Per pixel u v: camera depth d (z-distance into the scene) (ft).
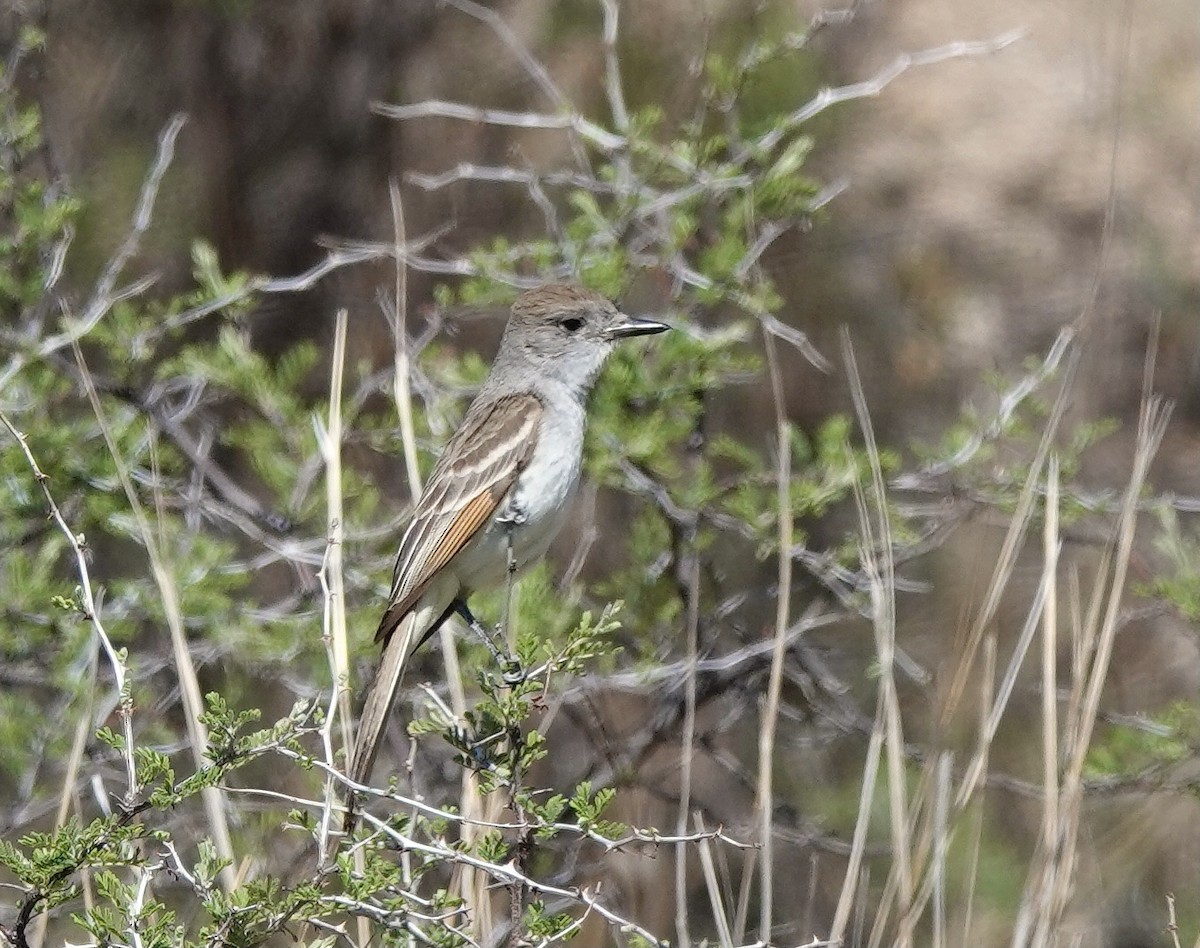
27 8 49.57
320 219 57.67
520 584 35.55
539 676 27.32
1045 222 65.16
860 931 27.30
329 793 24.23
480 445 33.60
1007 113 67.05
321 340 56.49
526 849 24.26
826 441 39.63
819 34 55.42
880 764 40.57
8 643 36.96
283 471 39.60
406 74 58.03
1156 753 38.81
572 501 34.68
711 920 46.91
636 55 53.57
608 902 39.37
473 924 26.30
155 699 40.55
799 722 46.32
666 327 35.40
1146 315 63.36
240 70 57.21
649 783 40.73
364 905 23.00
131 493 28.89
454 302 53.83
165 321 40.40
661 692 40.68
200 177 57.00
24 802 35.73
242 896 23.00
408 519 38.52
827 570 39.40
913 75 67.21
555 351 34.94
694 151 40.60
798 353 59.47
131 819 24.06
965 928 26.21
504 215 57.62
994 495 39.75
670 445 44.57
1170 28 70.59
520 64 57.36
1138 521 54.80
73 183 51.93
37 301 39.04
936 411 61.11
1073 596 27.63
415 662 40.24
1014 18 70.03
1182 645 51.08
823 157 62.13
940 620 51.98
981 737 26.21
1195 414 61.87
